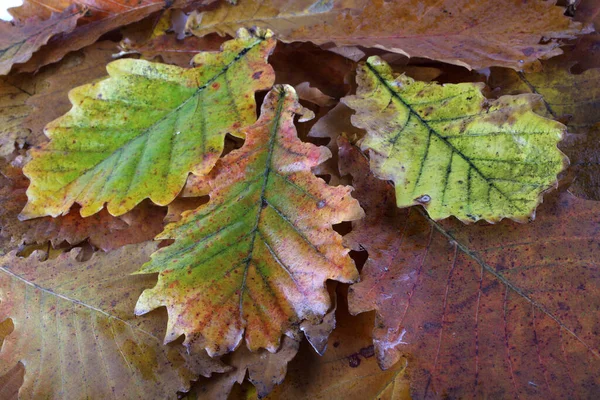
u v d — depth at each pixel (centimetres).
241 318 32
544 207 33
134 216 35
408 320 32
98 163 34
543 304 32
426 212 33
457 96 33
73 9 40
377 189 34
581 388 31
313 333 32
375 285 32
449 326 32
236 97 34
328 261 32
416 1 36
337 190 32
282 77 37
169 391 33
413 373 32
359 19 36
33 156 34
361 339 33
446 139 33
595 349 31
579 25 35
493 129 33
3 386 34
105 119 34
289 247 32
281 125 33
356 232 33
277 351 32
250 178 33
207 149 33
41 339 34
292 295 32
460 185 32
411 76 36
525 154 32
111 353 33
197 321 32
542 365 31
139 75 35
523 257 32
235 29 38
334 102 36
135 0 40
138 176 33
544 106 35
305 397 33
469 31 35
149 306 32
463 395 31
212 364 33
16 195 37
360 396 33
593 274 32
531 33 35
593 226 32
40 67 40
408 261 33
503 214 31
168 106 34
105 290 34
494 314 32
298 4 37
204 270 32
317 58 37
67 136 34
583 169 34
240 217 32
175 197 33
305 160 33
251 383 33
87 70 40
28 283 34
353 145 34
